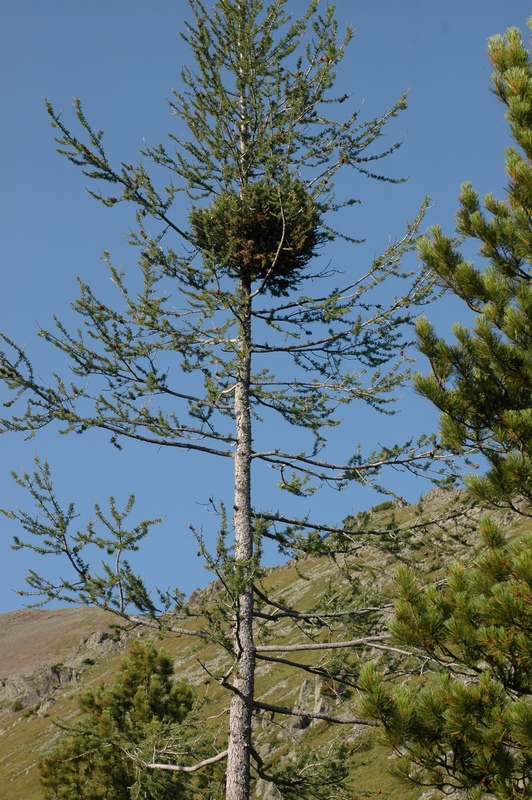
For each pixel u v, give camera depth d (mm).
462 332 18141
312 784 18516
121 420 19578
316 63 22281
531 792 13508
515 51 20594
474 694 13844
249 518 19984
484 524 15383
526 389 17844
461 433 17672
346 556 20250
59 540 17172
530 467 16312
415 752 13945
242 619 17266
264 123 22953
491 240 18969
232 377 21250
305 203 20797
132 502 17484
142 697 32031
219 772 21422
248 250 21188
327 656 18875
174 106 23297
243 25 22375
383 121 22078
